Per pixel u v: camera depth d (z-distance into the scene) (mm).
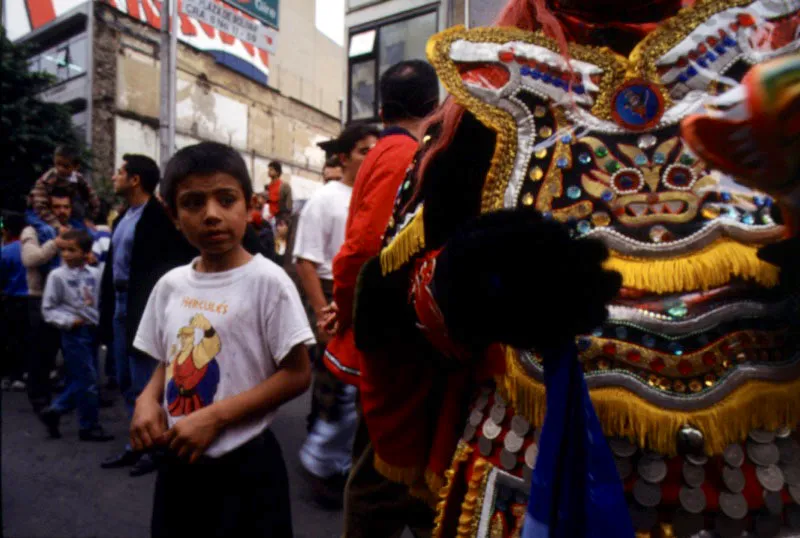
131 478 3104
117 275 3357
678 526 653
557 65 739
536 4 788
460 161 792
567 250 554
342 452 2646
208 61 21922
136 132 20016
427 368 980
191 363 1595
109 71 19188
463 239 602
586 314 558
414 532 1479
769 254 620
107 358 4926
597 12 775
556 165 715
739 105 514
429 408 1007
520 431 729
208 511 1512
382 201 1537
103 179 16969
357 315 928
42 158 14188
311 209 2791
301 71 26797
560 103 730
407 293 869
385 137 1668
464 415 905
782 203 579
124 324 3363
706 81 692
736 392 640
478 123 787
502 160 733
